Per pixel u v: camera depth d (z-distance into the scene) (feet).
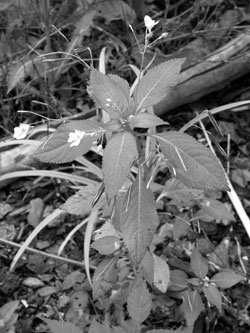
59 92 2.38
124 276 1.68
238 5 2.69
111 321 1.70
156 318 1.73
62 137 1.26
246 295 1.80
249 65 2.26
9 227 2.02
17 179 2.15
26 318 1.76
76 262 1.85
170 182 1.63
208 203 1.68
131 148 1.20
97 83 1.33
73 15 2.30
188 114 2.34
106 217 1.69
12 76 2.14
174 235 1.71
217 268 1.84
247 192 2.08
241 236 1.96
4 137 2.20
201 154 1.24
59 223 2.02
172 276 1.66
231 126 2.28
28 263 1.90
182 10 2.68
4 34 2.38
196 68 2.20
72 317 1.75
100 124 1.28
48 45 2.16
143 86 1.33
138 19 2.54
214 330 1.72
